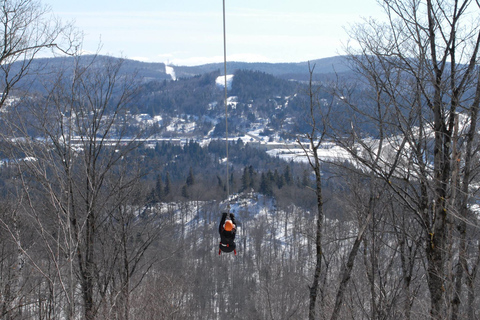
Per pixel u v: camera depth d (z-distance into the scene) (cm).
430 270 1005
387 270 1288
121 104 1559
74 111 1420
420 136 1058
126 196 1620
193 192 7325
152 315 1794
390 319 1227
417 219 1098
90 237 1434
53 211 1131
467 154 979
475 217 1143
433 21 976
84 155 1416
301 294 2584
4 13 1065
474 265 1095
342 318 1473
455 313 976
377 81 1091
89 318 1404
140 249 1795
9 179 1016
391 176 1081
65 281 1279
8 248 1298
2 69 1082
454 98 939
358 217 1295
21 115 1082
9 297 1215
